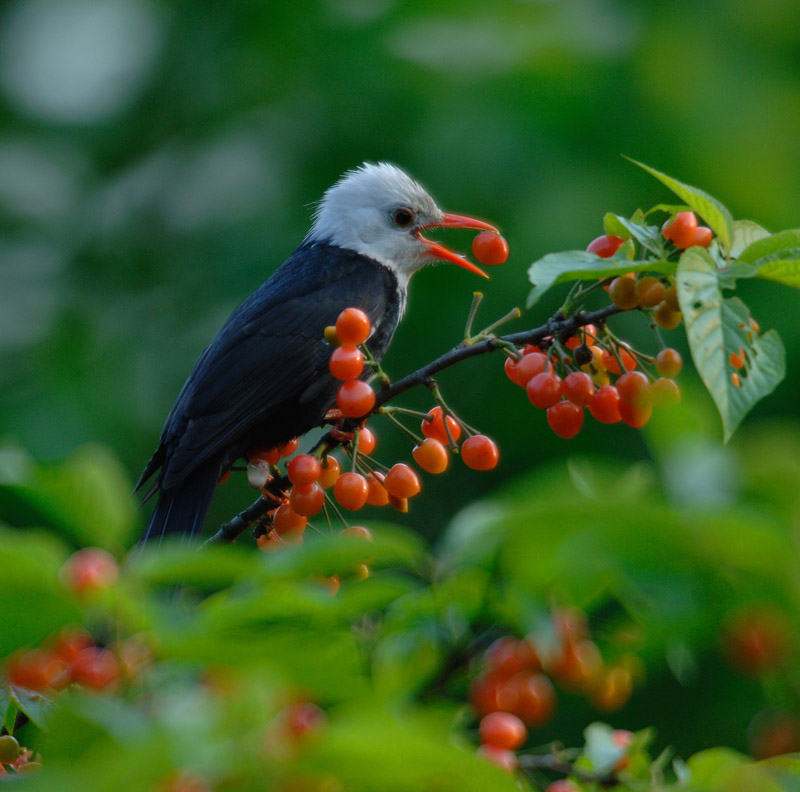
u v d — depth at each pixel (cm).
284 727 331
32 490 381
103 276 1727
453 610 459
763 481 340
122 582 336
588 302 1391
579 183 1445
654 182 1448
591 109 1510
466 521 363
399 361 1432
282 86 1775
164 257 1733
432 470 691
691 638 367
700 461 352
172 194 1789
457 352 673
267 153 1728
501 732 527
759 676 380
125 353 1611
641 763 523
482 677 589
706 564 341
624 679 578
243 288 1599
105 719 290
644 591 351
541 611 400
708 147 1476
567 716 1012
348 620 399
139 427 1532
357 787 312
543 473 362
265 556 359
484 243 765
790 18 1551
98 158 1848
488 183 1475
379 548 339
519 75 1559
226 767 289
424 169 1516
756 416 1295
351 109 1634
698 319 479
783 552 332
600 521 338
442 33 1650
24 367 1603
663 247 593
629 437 1369
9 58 1930
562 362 638
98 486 381
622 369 625
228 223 1684
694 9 1574
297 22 1786
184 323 1628
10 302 1698
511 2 1633
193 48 1877
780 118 1497
